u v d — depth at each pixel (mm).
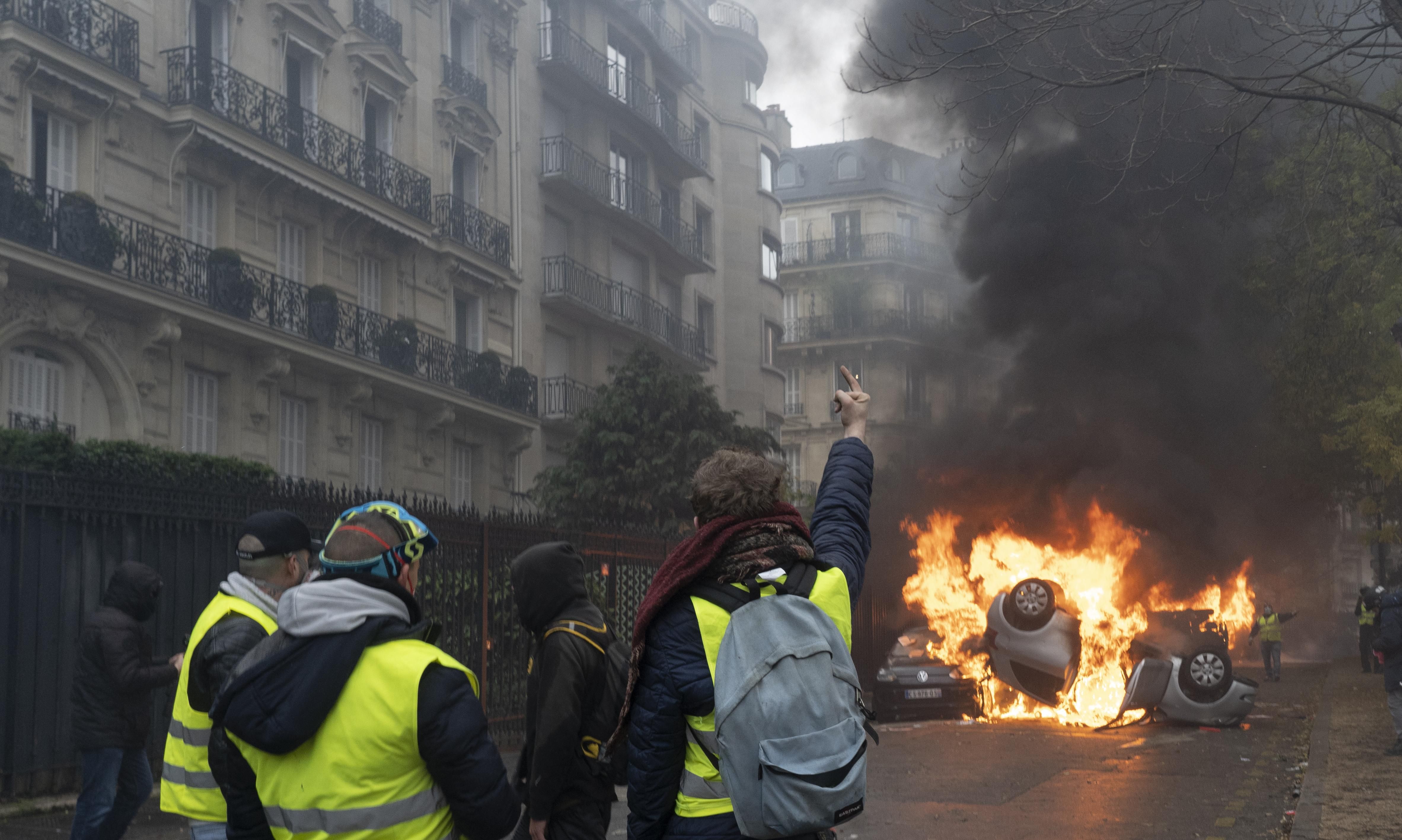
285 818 2363
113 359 16281
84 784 5500
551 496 23016
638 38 32312
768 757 2311
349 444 21141
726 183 37906
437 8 24406
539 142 27828
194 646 3389
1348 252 17750
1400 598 10641
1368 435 19016
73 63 15664
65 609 8070
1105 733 14234
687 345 33406
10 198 14531
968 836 7535
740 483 2631
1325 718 14344
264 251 19469
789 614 2453
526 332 26812
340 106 21391
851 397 3234
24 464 9352
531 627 4109
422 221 22766
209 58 18125
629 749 2510
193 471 10891
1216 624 19312
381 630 2404
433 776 2381
